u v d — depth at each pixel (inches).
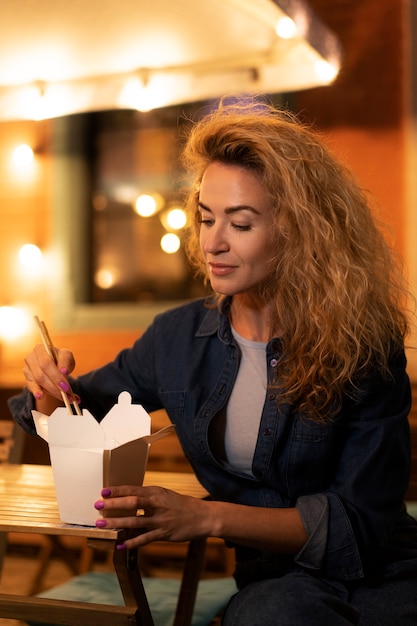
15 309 178.4
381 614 64.1
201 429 69.7
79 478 56.4
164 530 57.8
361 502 65.4
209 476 71.2
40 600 61.0
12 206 181.0
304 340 68.1
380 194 156.6
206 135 67.8
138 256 181.5
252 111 75.9
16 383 161.9
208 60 133.7
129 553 58.1
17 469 84.4
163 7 114.3
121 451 56.1
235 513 60.6
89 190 181.0
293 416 68.4
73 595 82.0
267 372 69.7
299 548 63.2
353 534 64.0
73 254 177.5
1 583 141.4
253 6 113.4
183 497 58.9
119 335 172.7
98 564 154.1
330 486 67.6
